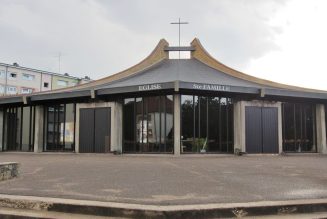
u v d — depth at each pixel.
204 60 28.55
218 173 11.84
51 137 26.41
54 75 72.94
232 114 23.22
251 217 6.47
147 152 22.69
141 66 27.64
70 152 25.12
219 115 22.91
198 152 22.27
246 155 22.16
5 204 7.23
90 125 24.09
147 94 22.75
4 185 9.09
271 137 23.28
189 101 22.36
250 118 22.91
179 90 21.45
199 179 10.31
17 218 6.56
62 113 26.09
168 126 22.25
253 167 13.96
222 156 21.23
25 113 27.62
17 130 27.89
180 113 22.03
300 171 12.50
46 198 7.23
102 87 23.38
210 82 22.55
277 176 11.05
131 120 23.30
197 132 22.38
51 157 20.44
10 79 65.75
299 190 8.39
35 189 8.45
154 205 6.61
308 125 25.20
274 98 23.69
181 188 8.66
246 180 10.11
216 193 7.98
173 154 21.83
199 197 7.49
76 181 9.85
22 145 27.52
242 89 21.95
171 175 11.23
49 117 26.62
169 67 27.25
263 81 26.53
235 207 6.48
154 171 12.38
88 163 15.79
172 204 6.75
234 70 26.97
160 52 28.86
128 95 23.17
